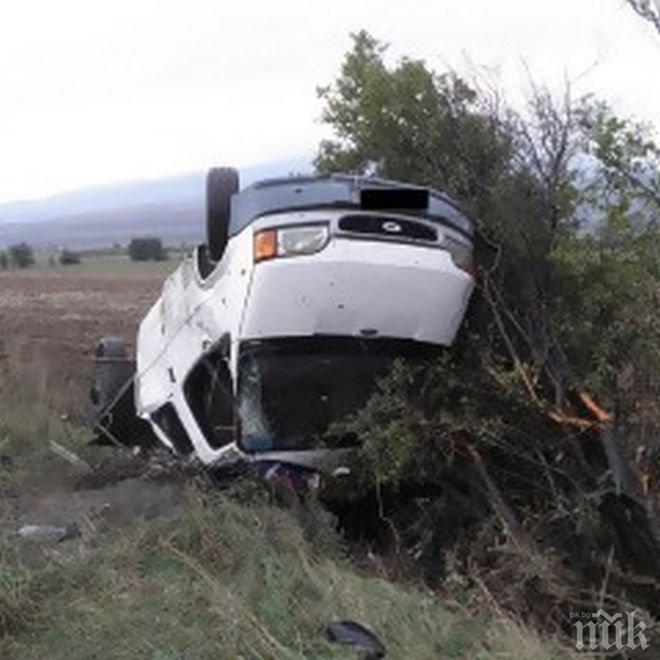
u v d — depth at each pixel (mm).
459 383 8039
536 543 7496
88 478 10000
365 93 9680
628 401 7559
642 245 8102
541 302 8031
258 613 6090
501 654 5906
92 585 6633
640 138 7984
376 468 7895
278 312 7918
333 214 7848
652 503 7297
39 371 13812
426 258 7918
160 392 10148
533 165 8203
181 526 7414
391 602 6473
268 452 8289
